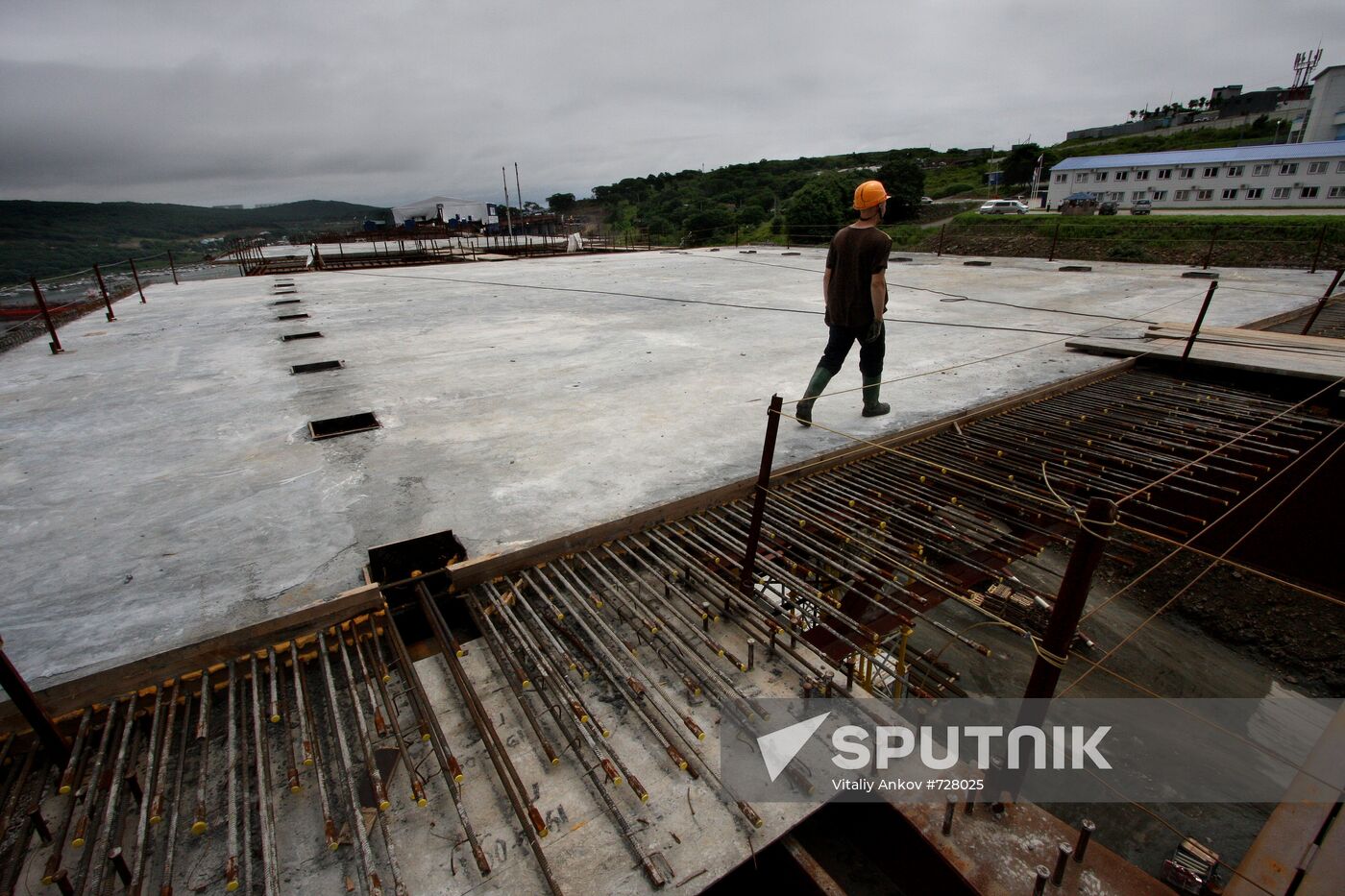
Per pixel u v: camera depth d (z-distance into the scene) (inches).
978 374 222.1
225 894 63.3
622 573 114.1
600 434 168.9
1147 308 340.2
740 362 240.5
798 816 70.6
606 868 65.3
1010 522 130.3
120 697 85.8
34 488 144.3
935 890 69.3
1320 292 383.9
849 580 124.9
